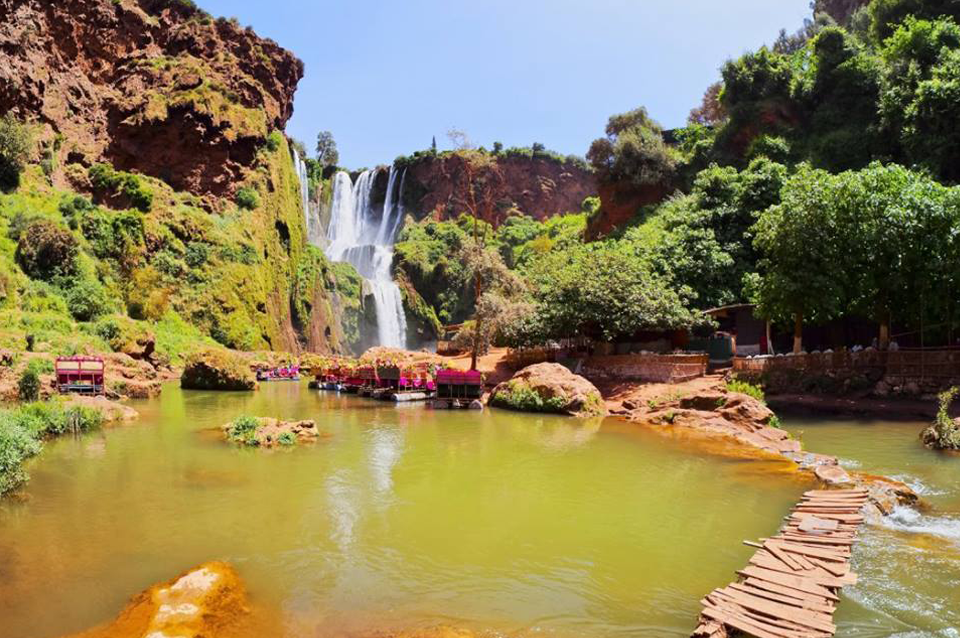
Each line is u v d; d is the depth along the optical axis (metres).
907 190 24.73
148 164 59.72
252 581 7.13
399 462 13.71
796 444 15.92
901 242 24.16
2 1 52.66
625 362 28.06
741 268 35.22
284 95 79.00
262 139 68.69
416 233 97.50
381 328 78.06
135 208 52.59
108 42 61.91
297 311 67.31
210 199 60.72
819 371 25.06
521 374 25.50
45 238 39.50
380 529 9.05
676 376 26.17
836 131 44.66
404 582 7.17
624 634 6.00
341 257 94.00
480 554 8.10
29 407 17.22
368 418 21.22
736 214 38.09
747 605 6.27
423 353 41.06
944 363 22.70
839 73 47.38
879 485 11.23
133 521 9.26
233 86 68.06
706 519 9.65
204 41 68.56
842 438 17.27
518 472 12.80
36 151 49.94
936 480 12.30
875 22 49.75
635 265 30.22
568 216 99.56
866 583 7.16
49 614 6.19
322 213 101.69
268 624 6.09
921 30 39.88
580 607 6.58
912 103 36.81
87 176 53.22
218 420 20.06
